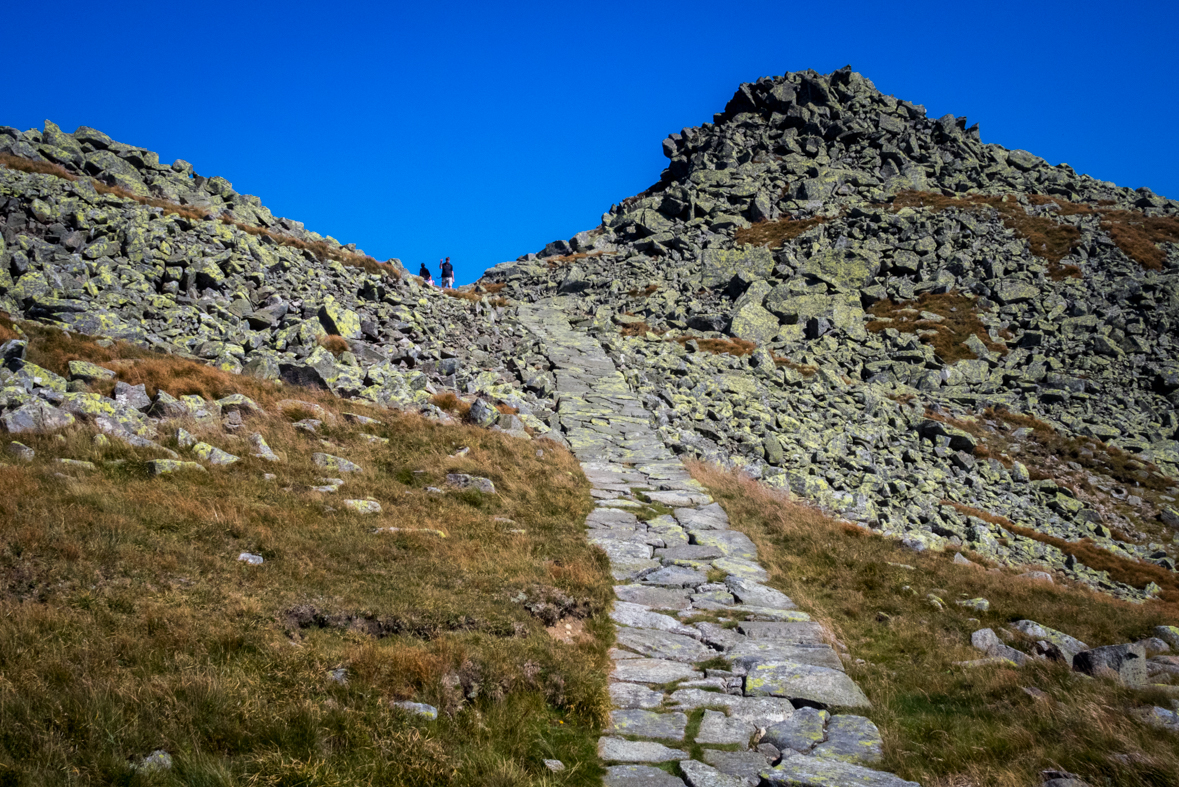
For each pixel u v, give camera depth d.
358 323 30.27
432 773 7.22
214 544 11.59
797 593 15.80
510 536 16.20
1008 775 8.06
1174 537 34.72
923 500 31.14
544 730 8.80
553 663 10.17
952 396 48.19
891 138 91.19
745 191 82.56
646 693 10.45
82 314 22.53
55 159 35.47
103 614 8.44
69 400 16.27
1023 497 36.09
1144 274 64.12
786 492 27.27
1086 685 10.75
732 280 62.62
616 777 8.14
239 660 8.25
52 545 9.75
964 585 17.47
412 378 26.97
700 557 17.58
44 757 6.08
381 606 10.65
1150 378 51.38
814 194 79.94
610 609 13.68
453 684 8.93
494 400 29.11
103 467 14.27
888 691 11.04
